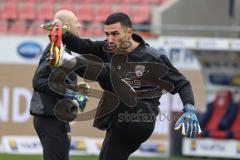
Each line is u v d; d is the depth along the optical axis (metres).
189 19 57.62
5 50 49.59
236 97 49.62
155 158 46.53
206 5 57.59
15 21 68.12
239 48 46.91
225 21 57.28
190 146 48.56
